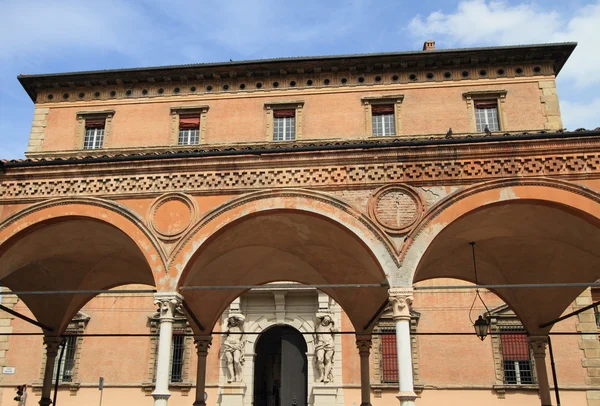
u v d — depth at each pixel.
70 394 26.84
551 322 18.78
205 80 29.78
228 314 27.38
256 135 28.62
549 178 13.62
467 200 13.74
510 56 28.12
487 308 25.34
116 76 29.69
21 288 19.27
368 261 15.21
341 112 28.55
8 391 26.95
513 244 17.09
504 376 25.55
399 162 14.17
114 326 27.84
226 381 26.38
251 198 14.30
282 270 19.28
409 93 28.55
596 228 14.17
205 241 14.15
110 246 17.36
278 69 29.12
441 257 18.12
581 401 24.62
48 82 30.05
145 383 26.80
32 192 15.11
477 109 28.27
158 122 29.38
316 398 25.73
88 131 29.88
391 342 26.59
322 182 14.29
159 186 14.75
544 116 27.55
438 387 25.47
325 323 26.66
